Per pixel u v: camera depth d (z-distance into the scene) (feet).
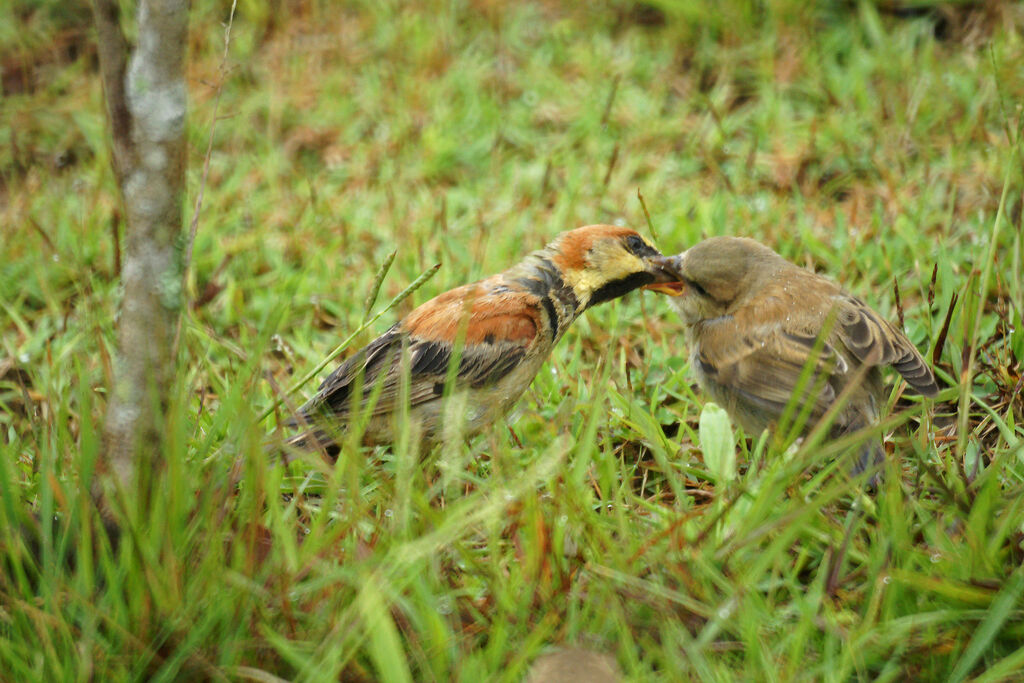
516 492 25.32
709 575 24.22
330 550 24.56
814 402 28.35
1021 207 37.19
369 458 33.22
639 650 23.75
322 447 30.83
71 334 40.47
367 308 28.99
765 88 53.31
